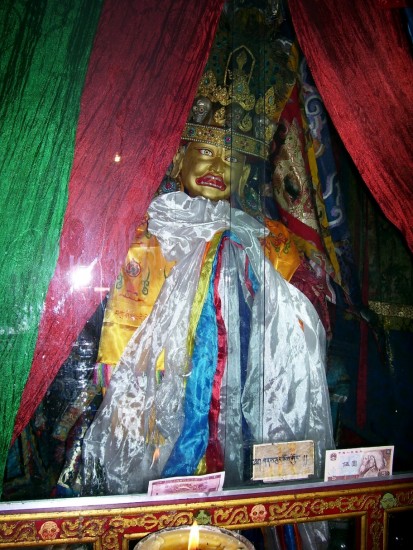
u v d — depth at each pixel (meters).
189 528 0.90
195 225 1.36
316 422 1.40
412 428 1.49
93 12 1.14
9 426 1.08
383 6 1.36
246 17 1.40
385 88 1.35
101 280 1.17
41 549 1.17
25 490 1.14
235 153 1.41
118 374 1.24
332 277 1.48
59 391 1.20
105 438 1.22
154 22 1.19
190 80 1.23
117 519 1.11
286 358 1.39
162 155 1.21
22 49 1.09
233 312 1.36
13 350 1.08
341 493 1.26
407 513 1.42
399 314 1.51
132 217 1.19
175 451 1.25
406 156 1.37
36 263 1.10
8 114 1.08
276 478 1.25
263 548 1.36
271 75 1.44
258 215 1.43
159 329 1.29
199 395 1.30
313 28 1.32
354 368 1.47
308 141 1.48
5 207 1.07
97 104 1.14
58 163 1.11
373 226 1.50
